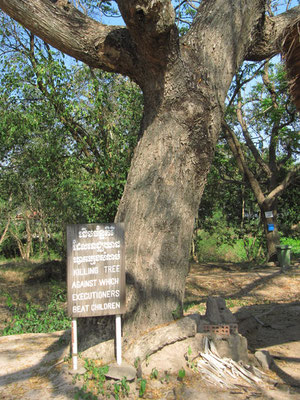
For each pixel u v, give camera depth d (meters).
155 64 4.43
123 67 4.71
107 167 10.80
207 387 3.82
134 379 3.82
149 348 4.12
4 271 16.11
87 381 3.84
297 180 17.75
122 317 4.37
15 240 26.12
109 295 4.18
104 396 3.60
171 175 4.61
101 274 4.20
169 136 4.62
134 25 4.01
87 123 11.30
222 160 17.03
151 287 4.43
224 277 12.91
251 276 12.66
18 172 13.91
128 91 11.48
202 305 8.62
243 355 4.43
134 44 4.50
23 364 4.51
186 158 4.65
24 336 5.80
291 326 6.27
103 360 4.18
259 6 5.28
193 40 4.82
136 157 4.86
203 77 4.67
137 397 3.60
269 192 17.34
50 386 3.84
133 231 4.56
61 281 14.37
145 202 4.58
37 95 11.77
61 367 4.21
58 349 4.94
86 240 4.22
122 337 4.31
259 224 20.02
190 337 4.36
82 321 4.52
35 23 4.49
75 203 11.36
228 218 21.75
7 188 15.45
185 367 4.09
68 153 11.69
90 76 11.68
